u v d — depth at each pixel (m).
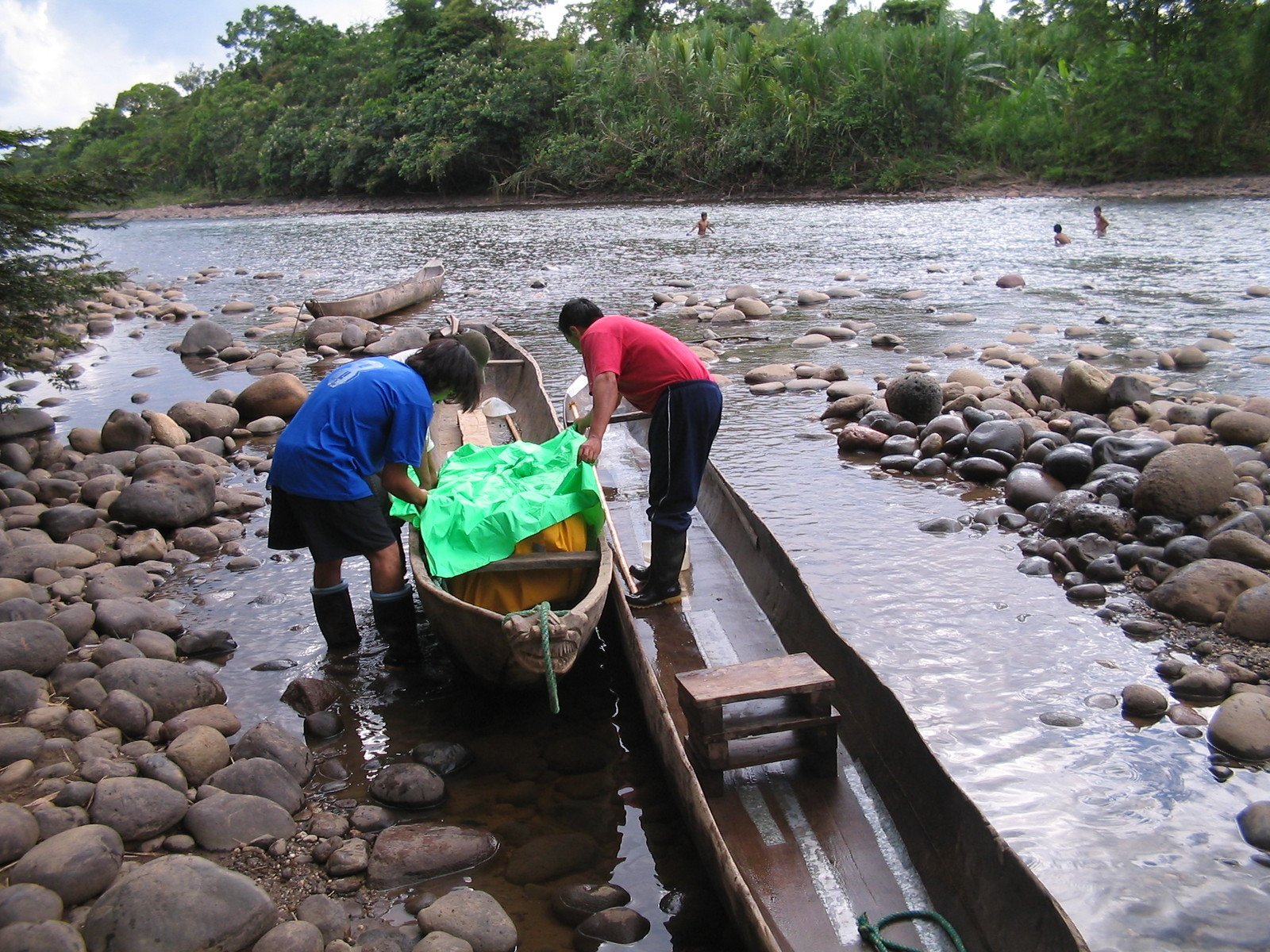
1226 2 35.00
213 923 3.22
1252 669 4.94
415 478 6.02
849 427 8.75
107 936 3.14
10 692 4.53
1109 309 14.45
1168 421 8.52
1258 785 4.11
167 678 4.72
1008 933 3.01
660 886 3.60
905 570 6.25
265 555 6.78
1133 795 4.08
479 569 4.88
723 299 16.33
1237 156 35.16
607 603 5.43
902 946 3.20
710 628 5.23
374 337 14.34
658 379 5.17
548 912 3.49
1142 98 35.31
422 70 52.59
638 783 4.21
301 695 4.83
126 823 3.76
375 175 51.56
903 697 4.83
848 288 16.78
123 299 19.02
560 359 12.54
